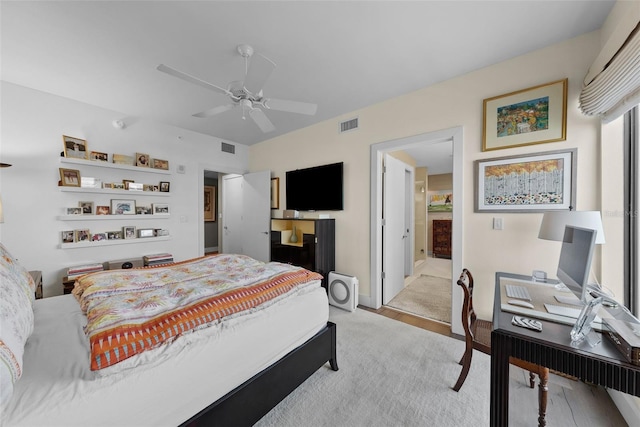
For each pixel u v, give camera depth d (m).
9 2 1.57
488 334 1.76
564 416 1.48
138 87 2.69
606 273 1.78
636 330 1.02
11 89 2.60
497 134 2.30
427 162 5.62
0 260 1.28
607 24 1.74
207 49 2.07
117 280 1.68
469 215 2.46
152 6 1.63
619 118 1.75
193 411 1.13
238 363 1.29
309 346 1.72
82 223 3.06
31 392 0.86
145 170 3.46
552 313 1.29
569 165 2.00
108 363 0.94
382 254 3.33
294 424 1.45
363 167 3.29
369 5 1.64
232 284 1.64
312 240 3.49
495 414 1.14
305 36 1.93
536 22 1.81
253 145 4.87
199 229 4.18
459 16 1.74
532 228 2.17
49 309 1.50
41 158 2.77
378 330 2.60
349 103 3.15
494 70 2.33
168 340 1.13
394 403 1.60
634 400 1.39
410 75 2.50
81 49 2.06
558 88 2.03
